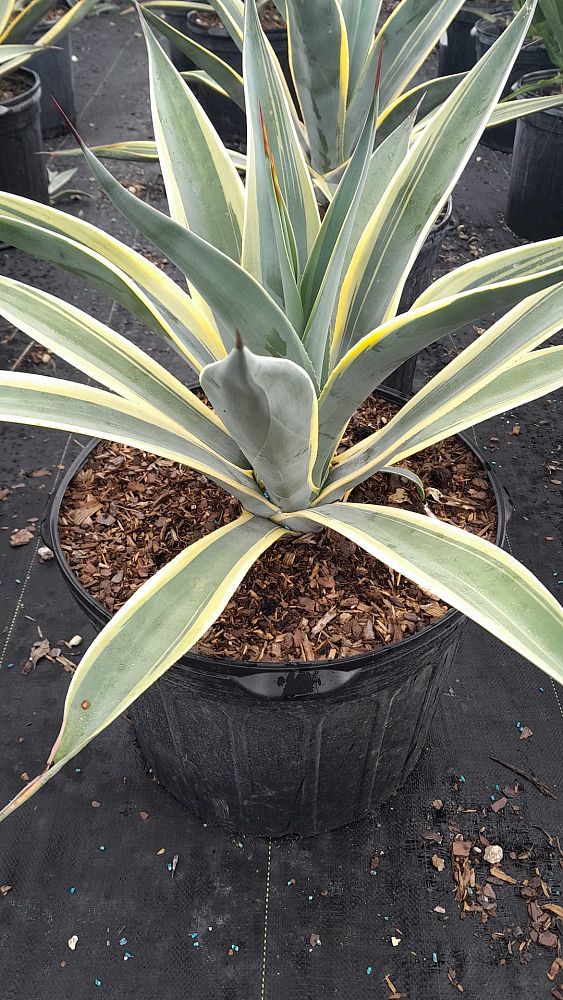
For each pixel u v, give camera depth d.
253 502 0.92
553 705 1.43
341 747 1.06
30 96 2.41
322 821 1.22
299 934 1.14
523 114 1.76
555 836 1.24
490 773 1.33
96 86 3.54
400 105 1.54
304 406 0.69
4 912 1.17
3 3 2.17
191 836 1.25
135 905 1.17
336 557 1.02
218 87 1.82
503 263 0.85
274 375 0.59
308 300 0.85
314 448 0.79
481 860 1.21
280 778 1.09
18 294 0.89
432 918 1.16
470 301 0.61
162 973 1.11
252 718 0.97
